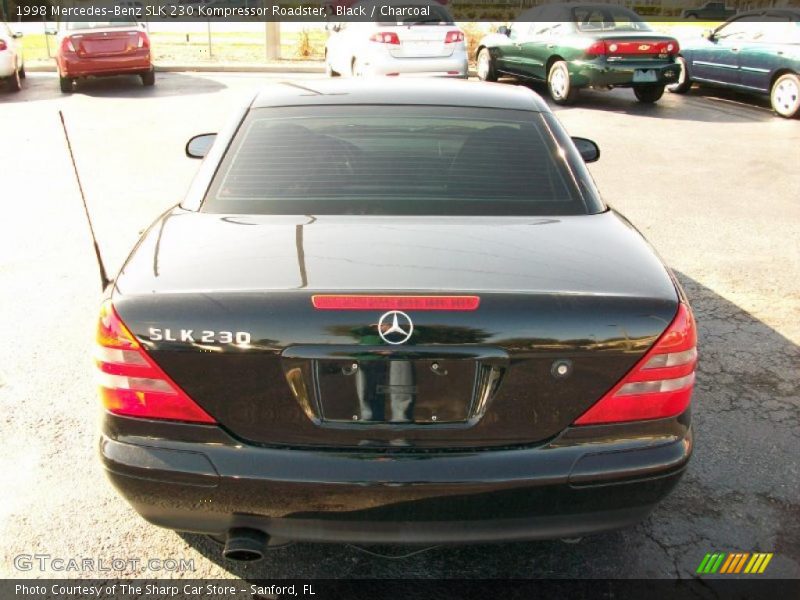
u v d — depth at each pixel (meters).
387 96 3.37
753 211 7.25
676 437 2.30
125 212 6.88
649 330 2.19
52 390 3.91
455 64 12.80
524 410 2.18
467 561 2.77
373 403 2.16
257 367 2.14
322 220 2.64
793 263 5.91
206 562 2.74
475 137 3.11
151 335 2.15
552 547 2.84
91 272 5.46
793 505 3.11
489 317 2.12
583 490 2.21
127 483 2.25
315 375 2.15
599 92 14.77
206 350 2.14
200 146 4.03
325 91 3.44
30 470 3.26
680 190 7.92
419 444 2.19
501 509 2.20
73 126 10.57
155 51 19.41
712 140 10.30
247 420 2.19
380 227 2.57
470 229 2.59
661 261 2.57
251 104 3.31
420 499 2.17
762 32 12.47
